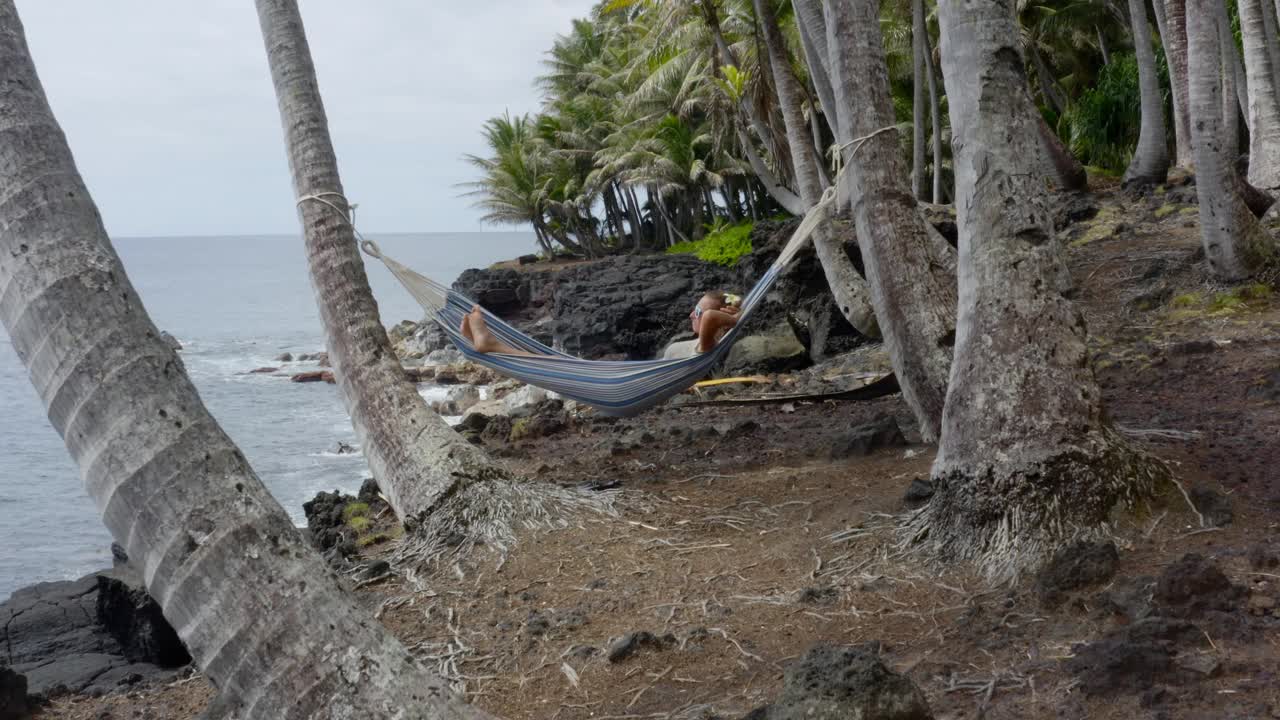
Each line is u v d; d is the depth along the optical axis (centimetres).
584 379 731
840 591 524
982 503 522
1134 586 429
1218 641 372
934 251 749
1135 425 737
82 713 544
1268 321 1084
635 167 5041
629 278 2873
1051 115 2775
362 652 275
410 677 280
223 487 274
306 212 817
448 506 732
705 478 817
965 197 548
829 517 654
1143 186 1914
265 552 273
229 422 2805
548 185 5988
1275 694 327
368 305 818
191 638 270
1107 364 1026
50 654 811
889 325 746
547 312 3859
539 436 1177
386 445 773
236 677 267
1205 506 504
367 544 782
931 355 725
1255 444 629
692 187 5000
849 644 458
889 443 834
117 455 268
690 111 4300
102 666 747
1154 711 332
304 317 8038
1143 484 511
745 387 1396
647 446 1006
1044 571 466
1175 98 2011
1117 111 2439
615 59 5541
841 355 1570
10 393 4075
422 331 3828
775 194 2347
